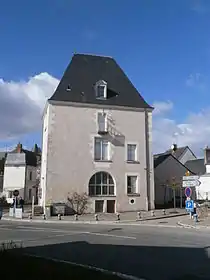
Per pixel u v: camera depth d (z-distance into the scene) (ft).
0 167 207.82
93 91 107.34
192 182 72.79
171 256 33.86
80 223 79.00
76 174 99.91
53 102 101.50
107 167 102.58
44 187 100.94
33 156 198.39
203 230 61.16
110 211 101.35
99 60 116.26
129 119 107.04
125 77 114.32
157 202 123.65
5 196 182.09
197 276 25.46
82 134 102.32
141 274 26.09
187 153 179.22
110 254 35.22
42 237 50.08
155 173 125.90
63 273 23.34
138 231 58.95
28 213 107.24
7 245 37.58
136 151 106.22
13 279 21.38
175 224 71.97
